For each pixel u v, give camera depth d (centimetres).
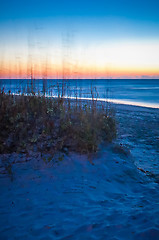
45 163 340
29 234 207
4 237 201
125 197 297
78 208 258
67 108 441
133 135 675
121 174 360
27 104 412
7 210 243
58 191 290
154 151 527
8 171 308
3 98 390
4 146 342
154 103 1897
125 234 211
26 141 358
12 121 355
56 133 385
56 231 213
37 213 242
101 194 298
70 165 350
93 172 348
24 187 289
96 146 400
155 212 254
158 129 780
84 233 211
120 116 1027
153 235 210
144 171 401
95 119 426
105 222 231
